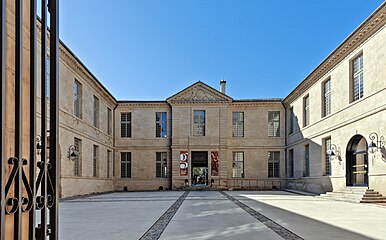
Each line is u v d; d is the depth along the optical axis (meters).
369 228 9.69
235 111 36.56
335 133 22.91
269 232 9.02
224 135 35.25
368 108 18.67
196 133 35.62
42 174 2.36
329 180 23.81
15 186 2.06
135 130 36.22
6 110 2.05
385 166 17.00
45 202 2.36
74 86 24.14
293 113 33.22
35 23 2.35
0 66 1.91
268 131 36.12
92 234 8.88
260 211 14.13
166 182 35.53
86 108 26.58
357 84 20.55
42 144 2.42
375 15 17.33
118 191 34.81
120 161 36.06
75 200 20.91
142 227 9.98
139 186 35.53
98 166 29.95
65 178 21.95
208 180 34.72
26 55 2.32
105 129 32.38
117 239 8.18
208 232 9.06
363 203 17.23
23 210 2.15
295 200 20.17
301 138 30.23
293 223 10.64
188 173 34.81
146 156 35.94
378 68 17.75
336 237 8.32
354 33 19.48
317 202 18.67
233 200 20.27
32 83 2.31
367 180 19.66
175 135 35.34
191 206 16.53
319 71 25.31
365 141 20.11
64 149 21.80
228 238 8.21
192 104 35.59
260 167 35.69
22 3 2.20
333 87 23.41
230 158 35.88
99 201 20.16
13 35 2.15
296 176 31.84
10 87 2.11
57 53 2.55
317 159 26.19
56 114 2.51
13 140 2.11
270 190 33.53
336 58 22.62
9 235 2.00
